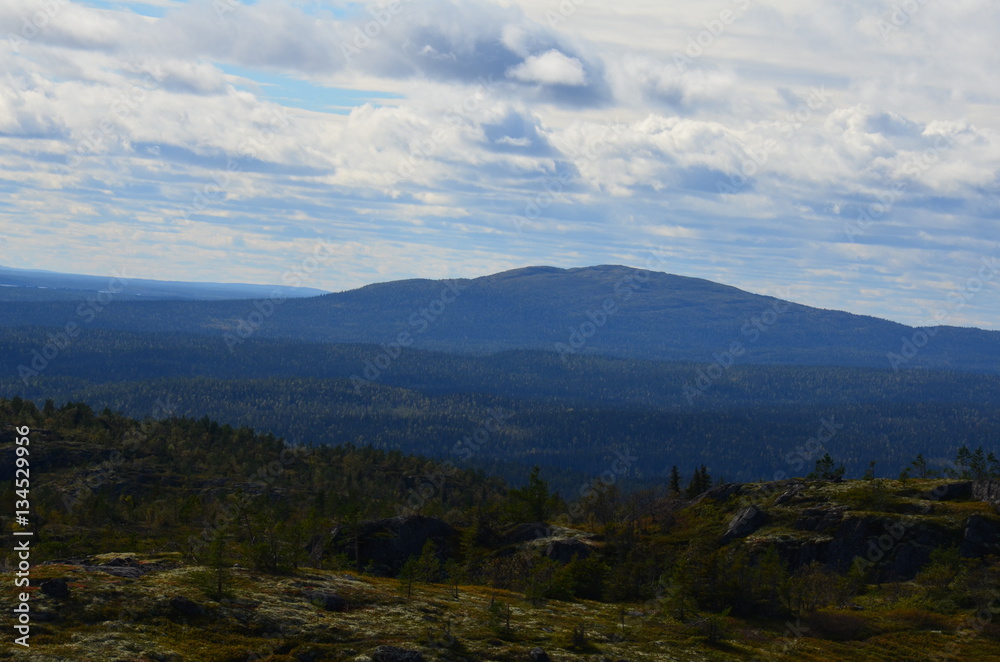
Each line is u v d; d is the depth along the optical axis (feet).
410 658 255.70
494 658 271.08
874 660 324.60
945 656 334.03
